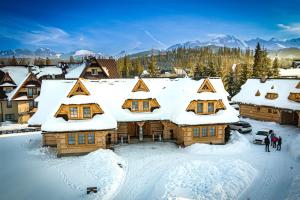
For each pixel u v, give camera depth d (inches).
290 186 872.3
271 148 1300.4
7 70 2361.0
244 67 2960.1
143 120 1326.3
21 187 908.0
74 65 2940.5
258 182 914.7
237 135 1423.5
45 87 1411.2
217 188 834.2
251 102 1979.6
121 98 1395.2
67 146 1208.8
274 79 1969.7
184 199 780.6
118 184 910.4
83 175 991.6
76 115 1230.3
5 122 2114.9
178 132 1374.3
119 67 6535.4
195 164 1018.1
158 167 1053.2
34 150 1299.2
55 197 836.6
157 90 1464.1
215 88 1400.1
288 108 1711.4
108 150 1199.6
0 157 1214.9
